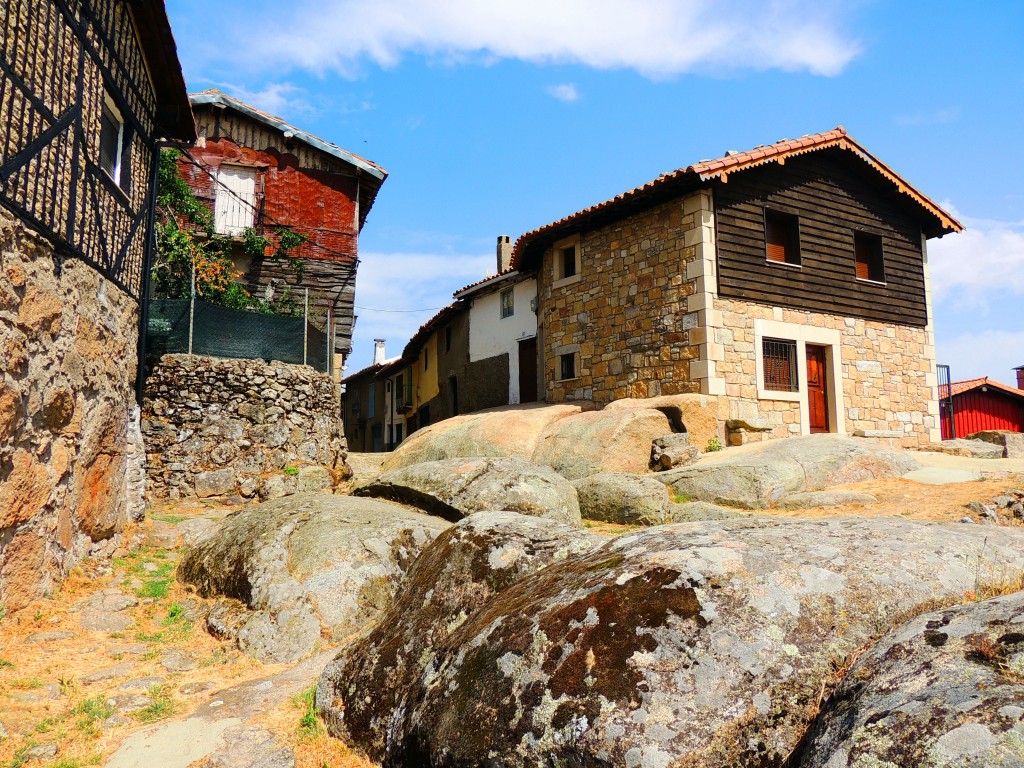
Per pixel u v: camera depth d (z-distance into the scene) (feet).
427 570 15.08
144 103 30.40
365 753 12.24
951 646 7.43
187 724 14.03
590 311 49.98
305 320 41.96
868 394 48.78
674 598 9.51
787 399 44.57
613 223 48.78
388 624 14.49
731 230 44.16
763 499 29.60
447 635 12.61
